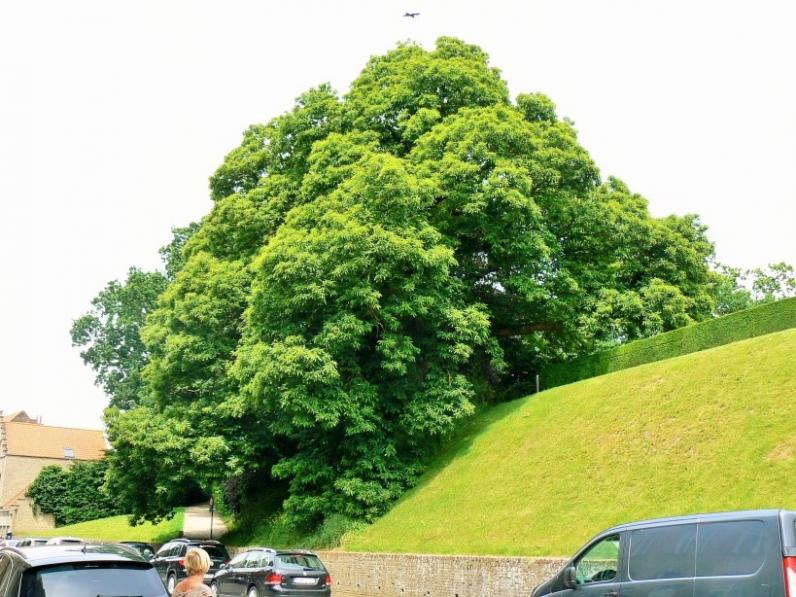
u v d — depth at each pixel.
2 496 83.88
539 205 35.78
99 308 80.56
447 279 31.61
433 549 24.28
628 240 37.25
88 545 9.75
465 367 35.56
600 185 38.59
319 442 31.84
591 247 37.72
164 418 36.69
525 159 34.06
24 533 67.44
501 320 37.34
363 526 29.17
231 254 38.59
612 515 20.67
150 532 50.41
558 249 35.41
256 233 37.41
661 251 38.69
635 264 38.28
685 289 38.31
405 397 31.20
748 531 9.20
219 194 41.41
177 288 37.78
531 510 23.34
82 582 8.63
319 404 28.91
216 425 35.56
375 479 30.20
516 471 26.16
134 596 8.74
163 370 36.91
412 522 27.19
